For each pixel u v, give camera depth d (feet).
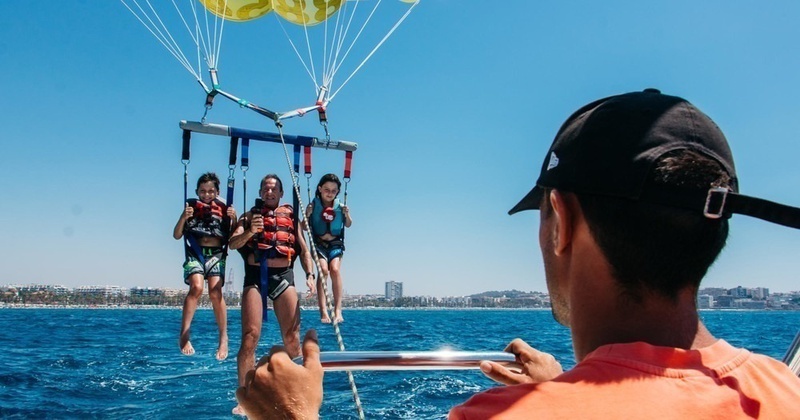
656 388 4.02
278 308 23.38
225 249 24.03
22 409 33.68
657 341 4.31
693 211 4.11
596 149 4.37
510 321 146.82
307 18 24.23
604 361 4.18
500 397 4.16
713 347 4.39
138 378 44.04
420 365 6.21
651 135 4.27
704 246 4.18
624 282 4.31
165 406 34.35
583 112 4.87
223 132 19.95
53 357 56.80
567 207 4.63
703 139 4.34
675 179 4.10
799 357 6.37
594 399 3.98
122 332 95.45
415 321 141.49
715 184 4.15
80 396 37.32
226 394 37.73
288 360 5.00
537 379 6.78
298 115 19.29
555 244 4.88
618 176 4.22
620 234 4.21
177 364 51.65
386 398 35.14
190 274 23.38
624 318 4.38
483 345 68.08
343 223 28.58
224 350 23.48
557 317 5.19
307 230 14.71
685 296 4.37
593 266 4.47
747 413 3.98
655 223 4.13
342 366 5.99
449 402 34.27
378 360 6.09
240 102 18.99
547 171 4.74
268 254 23.13
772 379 4.31
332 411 31.89
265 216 23.34
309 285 23.59
